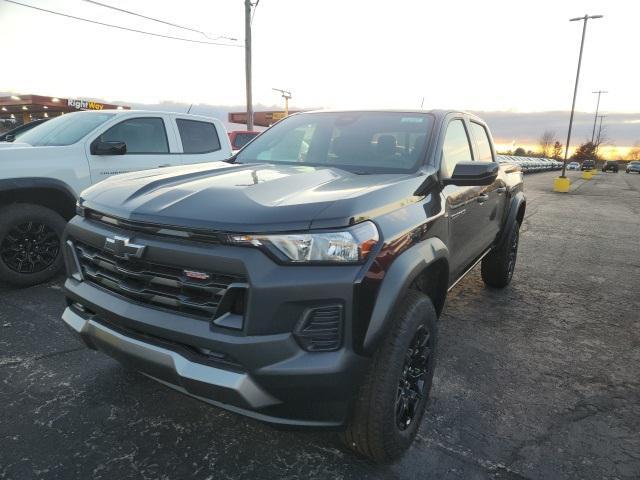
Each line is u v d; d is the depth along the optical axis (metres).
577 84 24.02
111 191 2.38
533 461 2.41
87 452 2.33
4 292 4.45
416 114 3.33
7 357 3.22
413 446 2.48
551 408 2.92
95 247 2.26
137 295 2.08
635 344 3.97
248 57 21.62
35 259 4.61
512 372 3.37
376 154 3.04
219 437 2.49
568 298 5.16
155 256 1.99
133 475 2.20
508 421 2.76
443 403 2.91
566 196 19.78
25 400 2.74
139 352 2.03
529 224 10.93
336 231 1.88
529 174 41.41
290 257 1.83
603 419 2.83
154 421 2.60
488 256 5.01
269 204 1.99
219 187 2.23
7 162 4.45
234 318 1.87
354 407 2.03
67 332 3.63
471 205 3.37
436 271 2.67
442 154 3.02
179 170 2.74
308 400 1.89
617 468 2.39
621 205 16.34
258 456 2.36
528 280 5.85
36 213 4.52
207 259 1.87
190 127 6.30
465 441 2.55
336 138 3.27
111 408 2.70
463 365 3.44
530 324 4.32
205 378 1.86
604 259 7.27
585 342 3.97
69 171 4.82
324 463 2.33
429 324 2.39
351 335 1.88
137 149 5.60
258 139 3.67
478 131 4.11
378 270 1.96
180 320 1.95
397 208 2.25
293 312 1.83
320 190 2.21
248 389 1.83
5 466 2.21
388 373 2.07
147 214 2.03
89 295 2.28
